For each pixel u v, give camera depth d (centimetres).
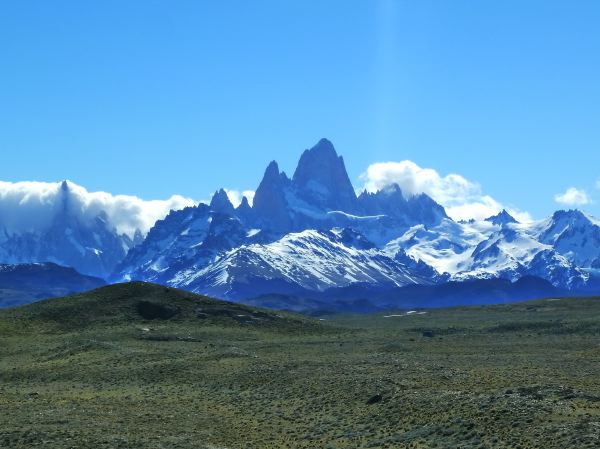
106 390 10956
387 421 7575
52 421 8212
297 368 11269
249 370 11438
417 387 8719
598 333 16750
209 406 9431
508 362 11288
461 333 18438
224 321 18750
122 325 17888
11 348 15438
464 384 8688
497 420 6850
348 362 11769
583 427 6231
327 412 8350
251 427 8050
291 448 7038
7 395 10488
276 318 19488
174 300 19762
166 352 14112
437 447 6538
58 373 12450
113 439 7219
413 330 19000
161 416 8700
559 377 8975
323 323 19925
